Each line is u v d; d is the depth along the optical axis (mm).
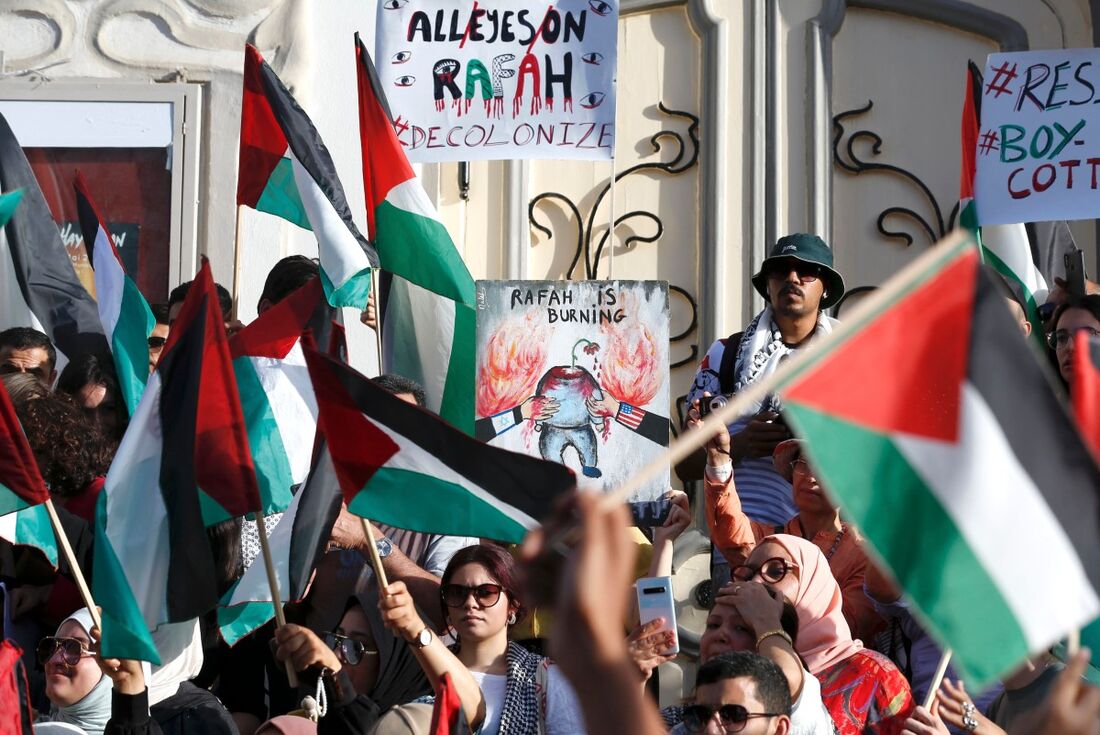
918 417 3320
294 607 6754
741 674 5125
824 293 7602
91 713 6133
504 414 7078
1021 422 3314
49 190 9734
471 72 8234
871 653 6004
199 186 9680
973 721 5414
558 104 8180
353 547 6695
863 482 3305
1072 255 8039
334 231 7512
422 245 7699
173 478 5516
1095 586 3254
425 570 6957
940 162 9883
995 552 3266
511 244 9703
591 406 7055
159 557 5480
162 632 6062
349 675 6395
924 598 3266
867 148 9883
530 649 6562
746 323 9641
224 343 5535
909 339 3342
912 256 9805
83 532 6703
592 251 9789
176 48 9836
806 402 3328
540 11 8242
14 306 8086
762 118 9836
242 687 6812
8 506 5562
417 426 5496
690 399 7523
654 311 7105
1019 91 8281
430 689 6516
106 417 7797
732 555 6762
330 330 7395
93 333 8031
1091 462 3291
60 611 6629
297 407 7129
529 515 5422
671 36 9992
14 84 9781
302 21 9758
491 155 8180
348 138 9633
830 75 9914
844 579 6590
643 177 9875
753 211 9734
